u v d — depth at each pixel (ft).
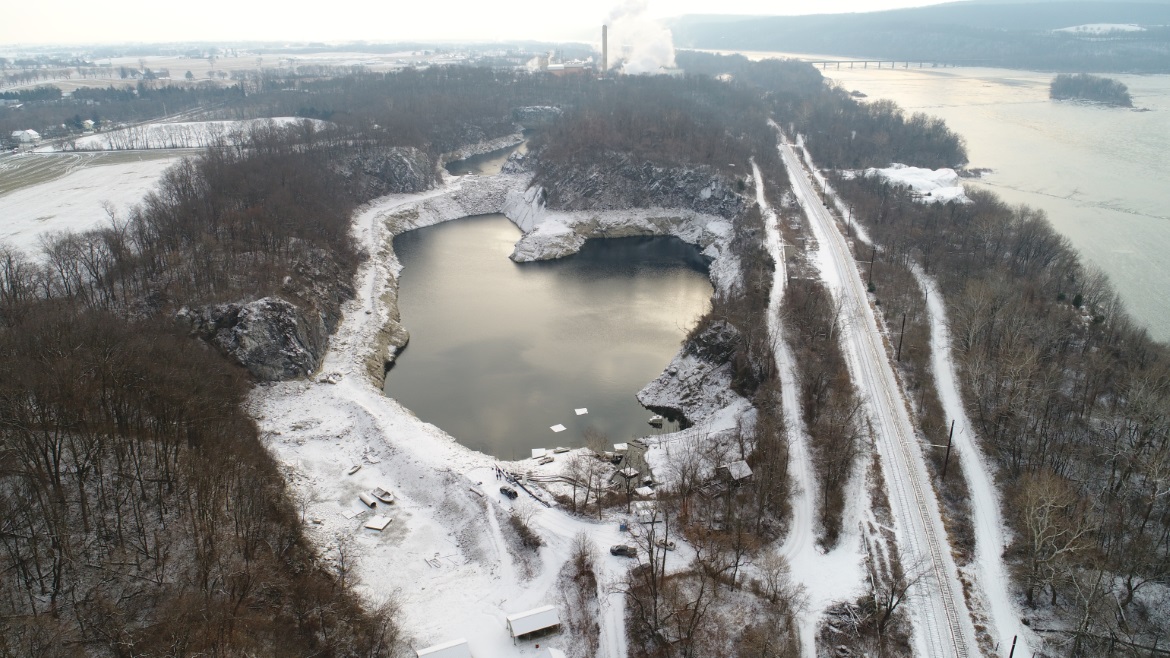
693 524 283.18
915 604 245.45
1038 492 257.75
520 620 239.30
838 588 250.98
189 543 241.96
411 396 409.28
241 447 294.87
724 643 230.07
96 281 423.23
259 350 391.65
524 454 354.33
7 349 285.64
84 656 197.36
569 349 468.75
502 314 526.16
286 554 258.98
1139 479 289.94
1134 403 307.78
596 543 277.03
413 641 236.22
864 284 488.02
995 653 227.61
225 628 208.54
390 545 287.89
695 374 405.80
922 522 283.59
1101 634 228.43
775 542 274.36
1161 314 484.74
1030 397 327.06
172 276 426.10
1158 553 258.98
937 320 439.63
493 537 287.07
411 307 538.88
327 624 231.71
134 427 276.00
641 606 238.27
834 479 300.81
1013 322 378.12
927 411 349.61
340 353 433.07
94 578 223.92
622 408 398.21
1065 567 243.19
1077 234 644.27
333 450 346.54
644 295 564.30
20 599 210.59
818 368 372.58
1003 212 579.07
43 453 240.32
